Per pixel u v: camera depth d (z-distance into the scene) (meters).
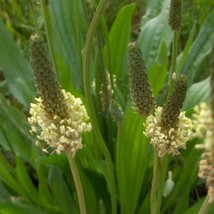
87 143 0.18
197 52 0.21
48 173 0.18
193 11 0.27
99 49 0.17
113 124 0.19
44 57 0.11
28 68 0.21
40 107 0.11
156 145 0.12
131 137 0.16
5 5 0.30
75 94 0.17
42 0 0.16
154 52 0.21
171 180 0.18
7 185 0.18
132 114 0.15
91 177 0.18
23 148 0.19
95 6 0.17
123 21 0.21
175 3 0.14
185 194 0.18
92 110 0.13
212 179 0.09
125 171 0.17
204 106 0.09
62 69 0.17
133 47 0.11
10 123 0.19
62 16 0.21
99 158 0.19
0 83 0.23
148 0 0.24
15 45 0.21
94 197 0.18
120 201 0.17
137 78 0.11
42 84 0.11
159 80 0.16
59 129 0.11
